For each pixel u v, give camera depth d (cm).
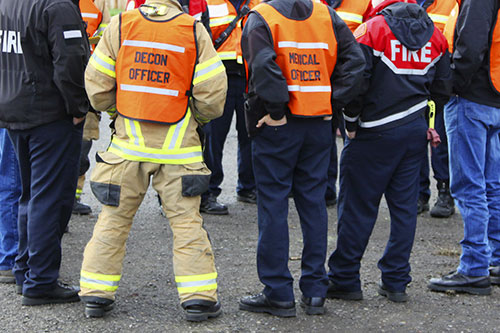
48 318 387
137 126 375
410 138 410
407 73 407
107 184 377
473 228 442
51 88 393
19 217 415
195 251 382
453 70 438
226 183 748
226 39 615
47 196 400
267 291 398
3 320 384
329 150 404
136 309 404
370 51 401
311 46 387
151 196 680
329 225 601
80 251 511
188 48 375
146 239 548
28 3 387
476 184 445
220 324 385
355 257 423
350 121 410
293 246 544
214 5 614
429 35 411
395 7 411
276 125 385
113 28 377
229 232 576
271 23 380
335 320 396
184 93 379
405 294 429
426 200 652
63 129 399
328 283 412
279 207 392
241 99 625
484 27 423
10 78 394
